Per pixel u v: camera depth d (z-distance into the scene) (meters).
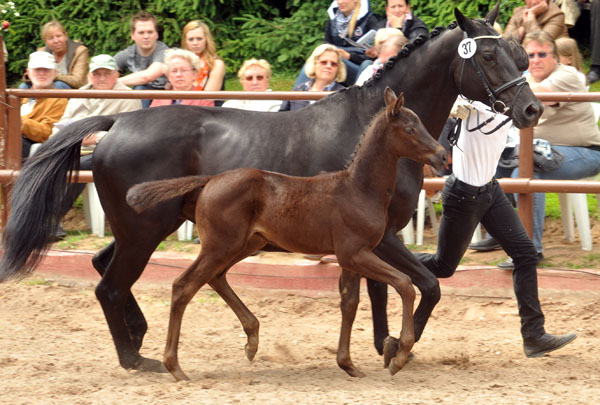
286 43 19.50
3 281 8.59
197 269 8.02
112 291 8.63
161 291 11.95
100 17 19.97
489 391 7.75
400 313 11.09
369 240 7.89
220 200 7.88
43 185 8.67
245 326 8.77
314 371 8.65
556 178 11.65
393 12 14.42
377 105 8.61
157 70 14.43
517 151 11.59
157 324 10.71
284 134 8.62
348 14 14.73
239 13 20.80
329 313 11.25
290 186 7.95
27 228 8.62
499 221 9.06
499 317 10.88
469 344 9.78
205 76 13.51
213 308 11.35
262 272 11.82
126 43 19.72
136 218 8.48
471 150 8.76
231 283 11.89
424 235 12.71
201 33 13.46
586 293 11.09
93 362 9.05
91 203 12.87
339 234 7.87
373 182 7.88
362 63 13.94
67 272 12.22
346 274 8.23
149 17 15.07
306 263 11.75
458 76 8.52
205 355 9.42
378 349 9.05
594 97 11.00
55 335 10.16
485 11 18.44
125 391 7.68
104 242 12.65
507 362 9.05
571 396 7.56
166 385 7.93
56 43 14.86
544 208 11.46
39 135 12.38
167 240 12.69
